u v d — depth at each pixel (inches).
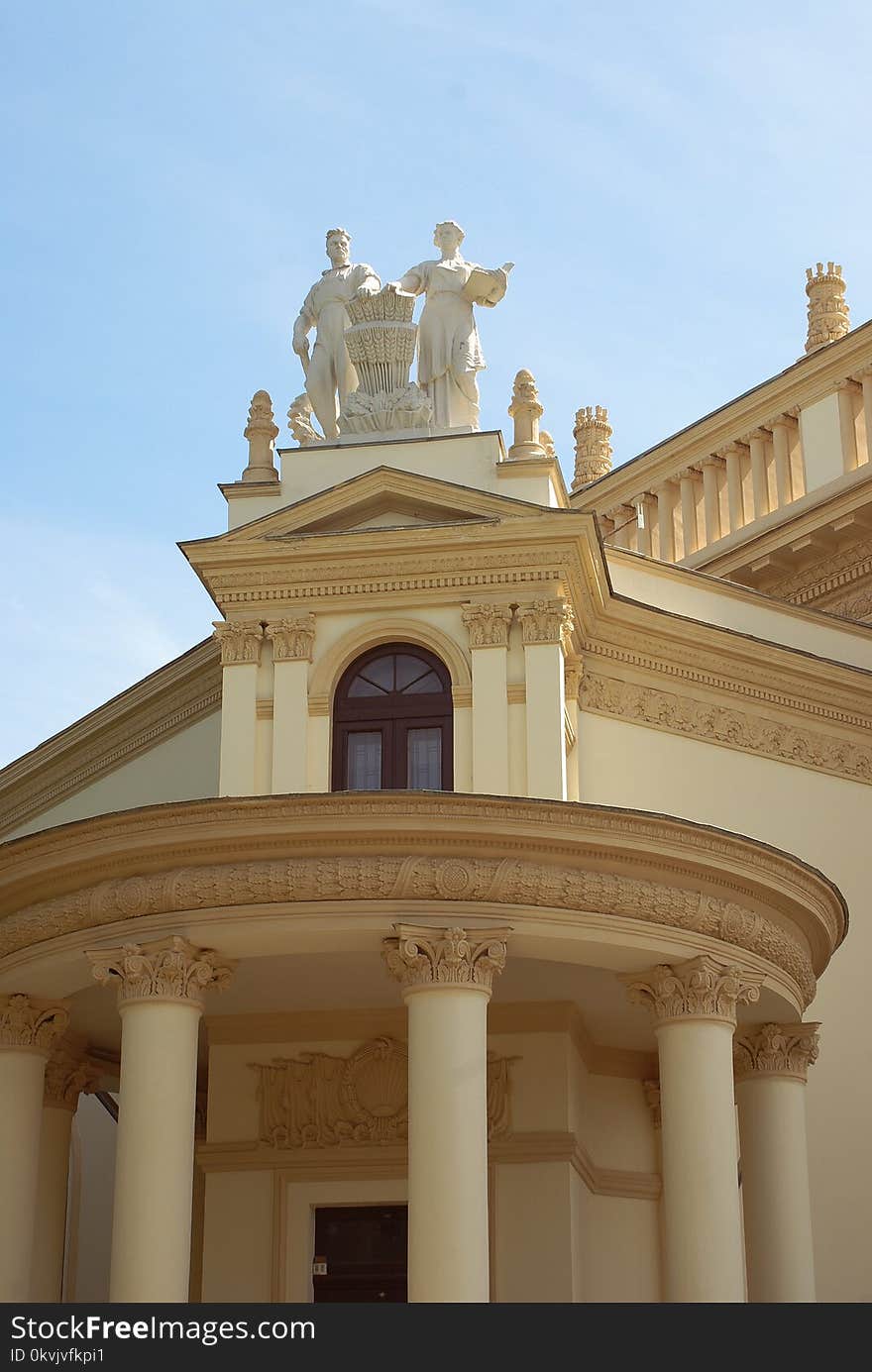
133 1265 679.7
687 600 1113.4
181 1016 713.6
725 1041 746.2
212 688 1086.4
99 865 741.3
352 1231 853.2
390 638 984.9
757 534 1294.3
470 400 1073.5
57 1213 871.1
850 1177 1024.9
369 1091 858.8
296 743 966.4
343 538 986.1
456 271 1088.2
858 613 1255.5
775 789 1074.7
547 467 1007.0
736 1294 712.4
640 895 733.9
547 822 719.7
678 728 1055.6
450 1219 671.1
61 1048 877.8
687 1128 728.3
